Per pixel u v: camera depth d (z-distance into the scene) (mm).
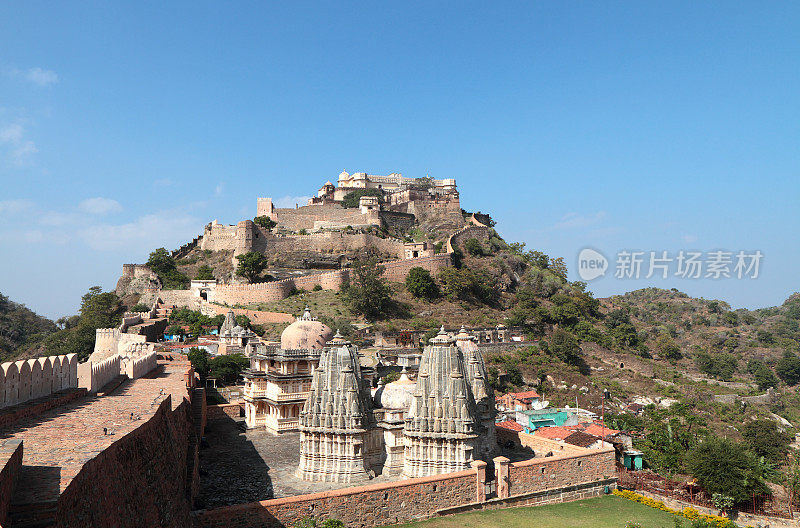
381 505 44562
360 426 50688
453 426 51125
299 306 147875
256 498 44969
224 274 170250
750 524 61469
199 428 59500
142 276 171750
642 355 183125
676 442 82625
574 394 132500
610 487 61156
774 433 115188
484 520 47688
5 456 16875
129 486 24016
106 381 45812
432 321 152750
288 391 67438
